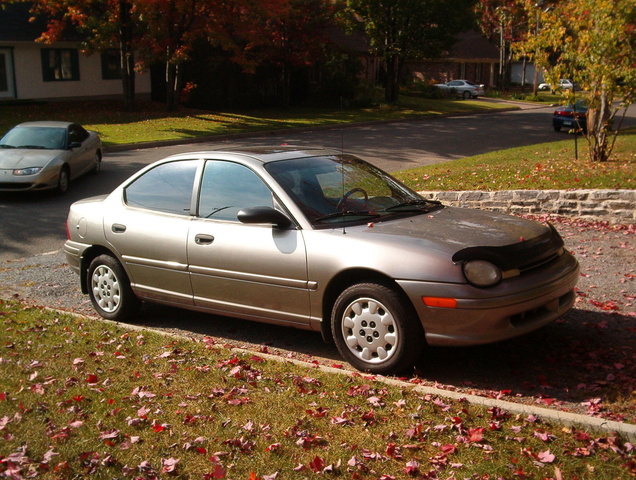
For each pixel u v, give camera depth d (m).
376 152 20.94
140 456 3.70
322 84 40.22
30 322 6.20
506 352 5.38
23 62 30.83
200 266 5.79
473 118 35.19
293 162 5.87
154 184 6.35
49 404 4.36
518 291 4.69
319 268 5.11
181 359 5.22
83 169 15.48
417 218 5.50
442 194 11.93
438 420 4.04
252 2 27.91
